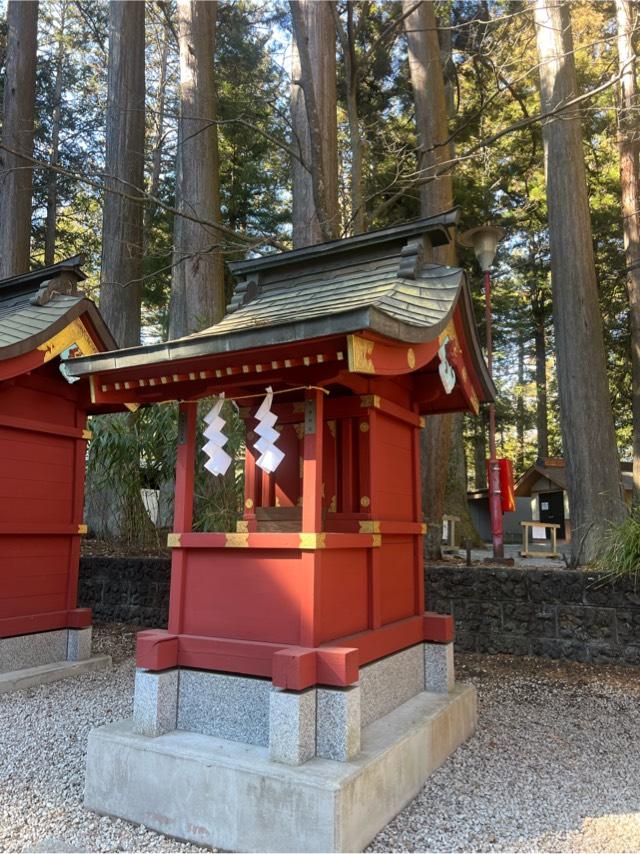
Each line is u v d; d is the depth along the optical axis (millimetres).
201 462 6980
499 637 5641
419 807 2896
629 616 5230
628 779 3262
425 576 5992
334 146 7629
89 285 16094
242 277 4547
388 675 3453
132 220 10398
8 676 4750
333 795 2354
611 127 10820
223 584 3133
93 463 7379
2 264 10672
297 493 3637
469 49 10742
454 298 3553
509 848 2549
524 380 25078
